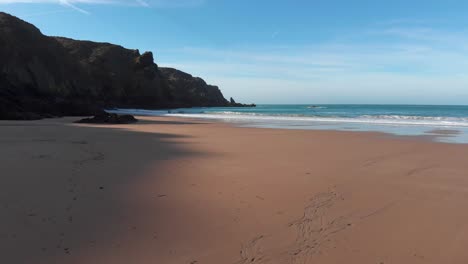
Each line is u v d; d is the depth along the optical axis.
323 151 12.25
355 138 16.61
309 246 4.35
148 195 6.32
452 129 21.80
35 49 55.09
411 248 4.33
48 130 18.83
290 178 7.87
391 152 12.03
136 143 14.03
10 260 3.78
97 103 65.94
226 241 4.46
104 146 12.69
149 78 91.31
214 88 140.88
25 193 6.04
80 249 4.12
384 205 5.97
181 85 119.25
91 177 7.47
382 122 28.41
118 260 3.90
